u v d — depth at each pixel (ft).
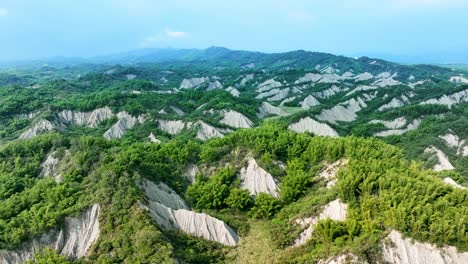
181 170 207.41
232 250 150.20
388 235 122.72
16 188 177.06
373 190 145.38
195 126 338.34
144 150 215.92
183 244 145.28
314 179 185.57
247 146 212.43
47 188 164.76
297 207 163.84
